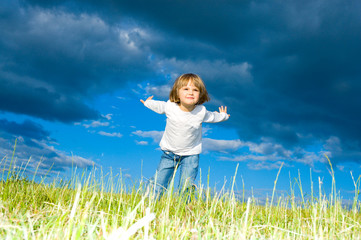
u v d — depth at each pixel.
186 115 3.90
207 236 1.77
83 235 1.76
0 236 1.60
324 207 2.59
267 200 2.77
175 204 2.66
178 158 4.02
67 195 2.84
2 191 2.75
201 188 2.60
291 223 2.57
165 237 1.68
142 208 2.15
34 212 2.20
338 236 2.16
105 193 2.76
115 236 1.31
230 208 2.61
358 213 2.73
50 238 1.54
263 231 2.26
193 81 3.90
